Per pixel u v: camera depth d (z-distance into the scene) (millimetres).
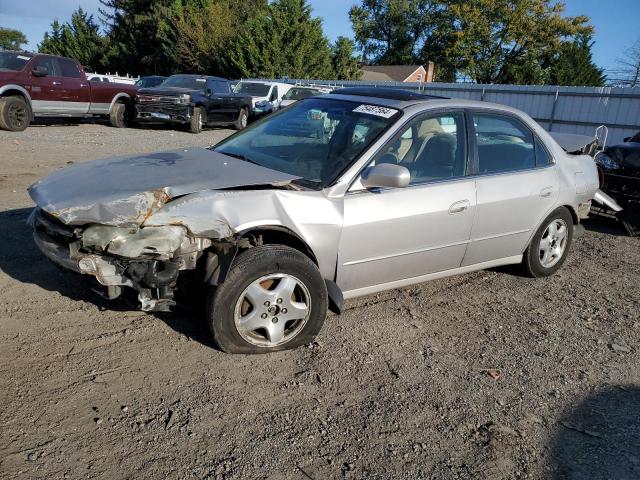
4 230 5656
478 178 4590
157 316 4090
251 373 3500
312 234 3709
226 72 38094
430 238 4293
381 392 3443
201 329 3957
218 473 2670
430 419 3225
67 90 15461
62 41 52500
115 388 3234
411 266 4332
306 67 36000
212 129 20312
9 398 3062
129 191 3312
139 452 2760
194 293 3682
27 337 3680
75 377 3303
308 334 3801
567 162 5449
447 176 4422
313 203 3719
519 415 3334
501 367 3865
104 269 3264
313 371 3596
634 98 17469
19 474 2539
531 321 4648
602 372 3906
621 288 5605
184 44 40062
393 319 4453
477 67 46312
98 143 13320
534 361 3984
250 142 4605
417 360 3857
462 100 4715
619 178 7660
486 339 4262
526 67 44719
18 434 2797
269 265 3514
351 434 3041
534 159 5152
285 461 2793
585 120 18797
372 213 3924
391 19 62781
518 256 5246
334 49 39844
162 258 3252
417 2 61281
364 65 64438
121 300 4223
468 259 4730
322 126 4430
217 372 3473
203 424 3002
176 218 3254
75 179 3658
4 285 4391
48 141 12969
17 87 14203
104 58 48844
